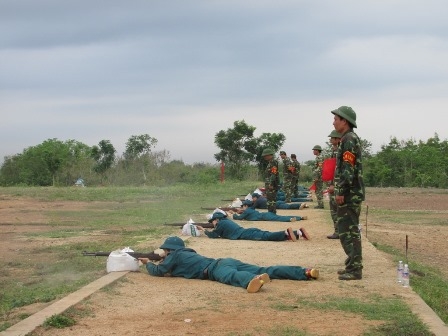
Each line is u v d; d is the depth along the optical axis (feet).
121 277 33.32
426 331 23.54
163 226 64.75
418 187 176.45
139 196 113.70
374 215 86.28
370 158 193.98
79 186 147.23
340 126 34.06
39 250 49.44
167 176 166.61
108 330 23.79
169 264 33.78
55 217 78.13
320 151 80.69
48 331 23.63
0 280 37.91
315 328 23.94
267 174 66.28
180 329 23.88
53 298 29.99
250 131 167.12
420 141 196.54
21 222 72.08
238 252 42.57
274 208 66.54
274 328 23.93
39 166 166.50
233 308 27.17
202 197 110.83
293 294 29.71
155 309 27.14
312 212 74.08
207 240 48.93
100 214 81.56
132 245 48.91
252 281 29.96
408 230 67.97
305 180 172.55
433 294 33.42
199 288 31.22
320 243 47.21
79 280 35.01
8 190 125.29
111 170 168.35
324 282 32.55
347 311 26.50
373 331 23.56
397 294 29.89
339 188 33.32
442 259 49.78
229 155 168.25
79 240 55.16
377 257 41.29
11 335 22.90
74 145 175.22
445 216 85.05
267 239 48.49
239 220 64.54
